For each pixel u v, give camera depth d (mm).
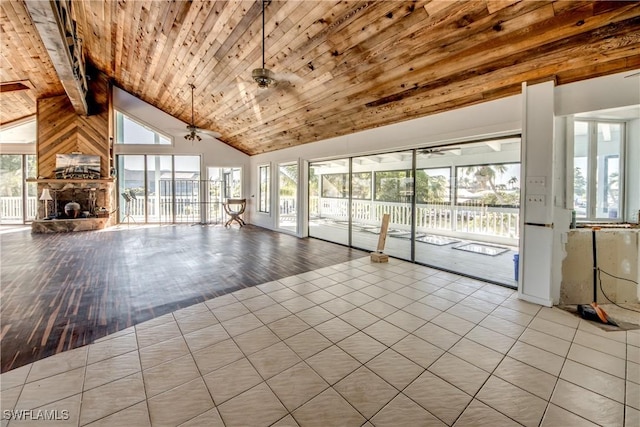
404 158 5016
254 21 3498
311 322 2660
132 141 9000
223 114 6891
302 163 7000
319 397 1715
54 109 8000
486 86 3303
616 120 3225
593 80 2730
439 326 2584
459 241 5027
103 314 2805
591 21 2299
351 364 2035
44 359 2068
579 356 2119
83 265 4496
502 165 4320
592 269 3080
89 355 2123
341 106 4660
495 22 2551
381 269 4379
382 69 3525
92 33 5797
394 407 1638
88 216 8203
